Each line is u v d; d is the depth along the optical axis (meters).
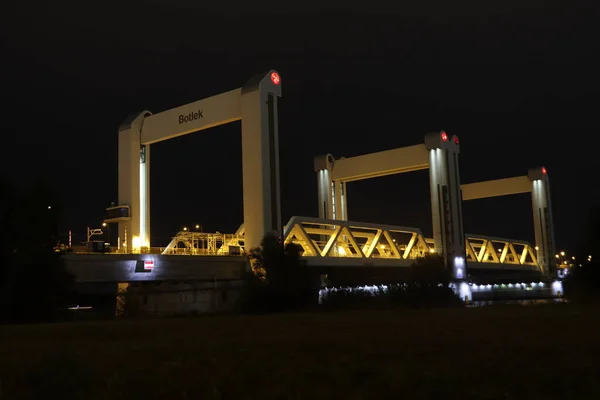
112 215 98.62
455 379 15.16
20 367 17.89
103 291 93.12
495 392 13.77
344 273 117.44
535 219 174.50
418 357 18.88
